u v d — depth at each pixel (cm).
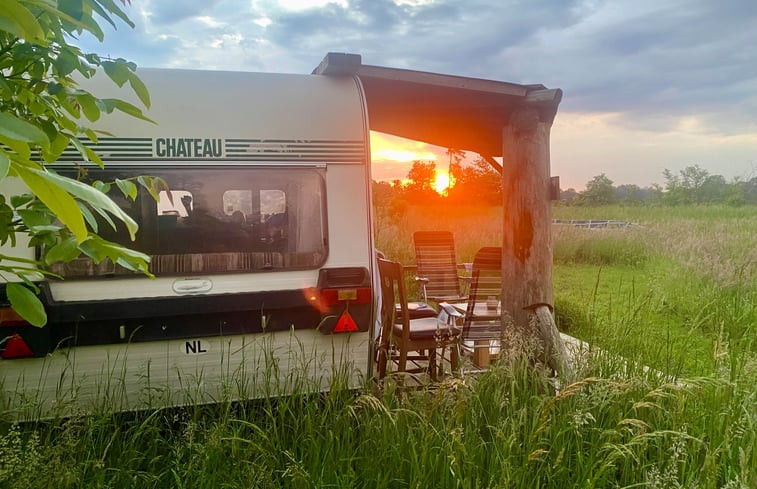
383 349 470
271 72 429
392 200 1731
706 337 589
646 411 348
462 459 290
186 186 399
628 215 2106
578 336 499
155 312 384
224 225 405
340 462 304
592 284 1022
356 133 431
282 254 414
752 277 813
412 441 296
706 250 1104
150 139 394
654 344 455
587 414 311
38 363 367
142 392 382
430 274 803
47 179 87
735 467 298
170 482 314
